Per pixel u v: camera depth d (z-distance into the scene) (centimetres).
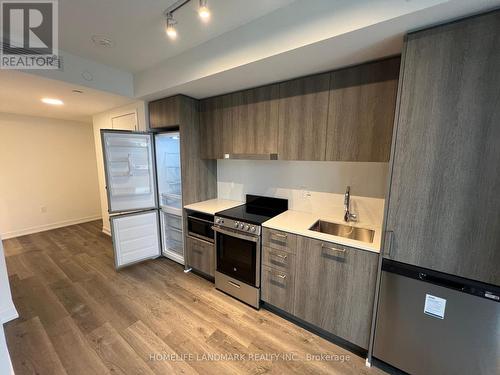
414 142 127
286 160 229
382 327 151
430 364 139
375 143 166
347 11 125
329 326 176
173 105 260
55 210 448
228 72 186
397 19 113
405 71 126
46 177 432
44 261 310
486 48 106
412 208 132
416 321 139
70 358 161
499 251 112
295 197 245
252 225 206
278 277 198
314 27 137
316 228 209
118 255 283
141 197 299
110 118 350
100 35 185
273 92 211
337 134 180
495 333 118
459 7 103
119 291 242
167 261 314
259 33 160
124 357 163
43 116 413
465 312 124
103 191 405
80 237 401
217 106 257
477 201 114
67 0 143
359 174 205
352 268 159
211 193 307
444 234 125
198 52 199
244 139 238
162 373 152
